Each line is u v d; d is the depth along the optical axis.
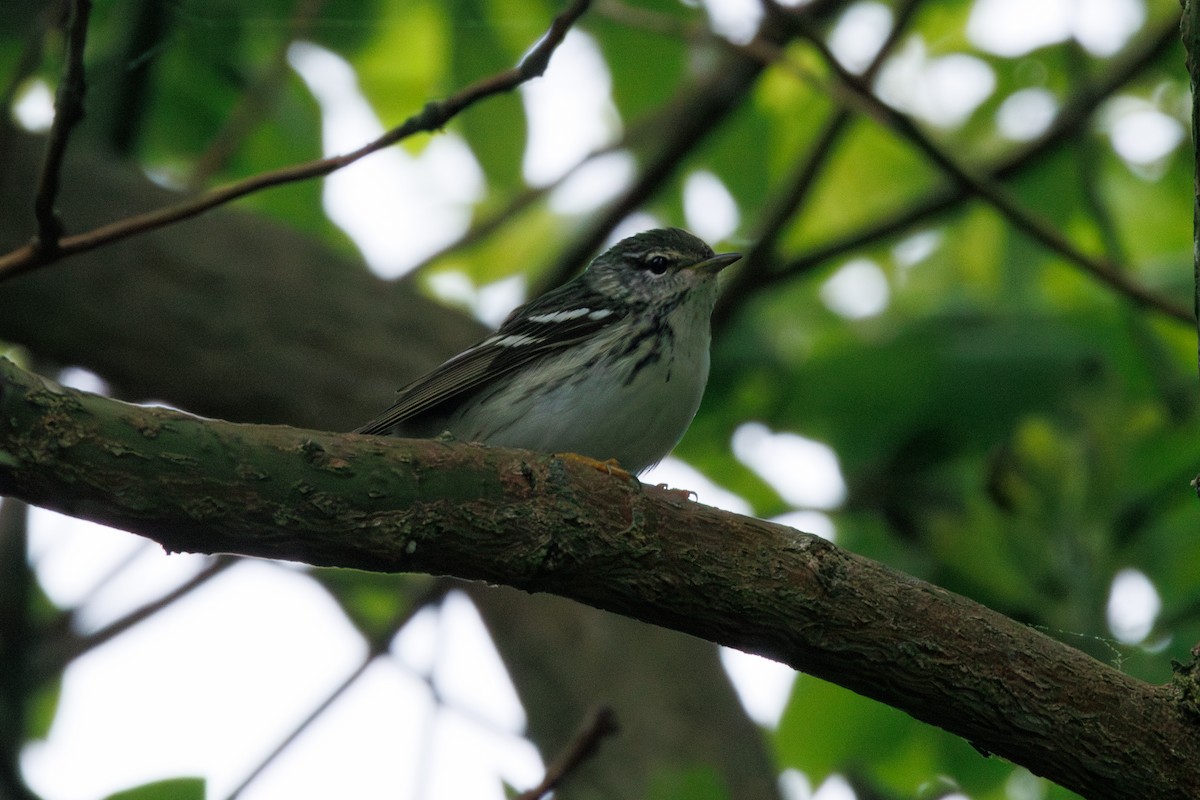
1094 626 10.66
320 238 14.53
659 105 15.24
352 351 12.47
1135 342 12.55
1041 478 11.41
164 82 14.38
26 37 12.39
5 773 9.97
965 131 16.56
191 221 12.42
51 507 6.02
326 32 14.20
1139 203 16.41
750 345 14.01
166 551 6.25
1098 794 6.64
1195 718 6.61
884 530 12.44
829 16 14.19
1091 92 14.19
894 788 12.75
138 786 10.31
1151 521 11.25
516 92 14.21
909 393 12.50
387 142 8.20
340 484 6.30
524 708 11.97
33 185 11.91
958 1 16.23
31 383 5.94
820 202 16.80
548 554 6.56
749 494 14.19
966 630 6.69
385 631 11.88
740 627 6.74
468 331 13.10
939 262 16.42
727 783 10.91
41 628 13.04
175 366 12.03
